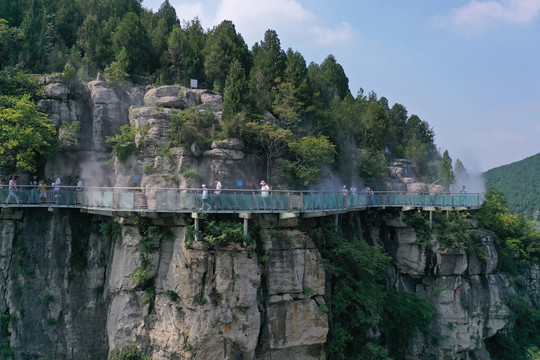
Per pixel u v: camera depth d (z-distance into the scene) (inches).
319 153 1364.4
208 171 1232.2
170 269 1011.3
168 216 1026.1
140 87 1466.5
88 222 1195.3
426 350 1556.3
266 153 1357.0
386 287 1577.3
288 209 1010.7
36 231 1163.3
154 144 1246.9
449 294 1569.9
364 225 1619.1
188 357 944.9
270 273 1022.4
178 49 1763.0
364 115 2300.7
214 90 1577.3
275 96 1609.3
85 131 1360.7
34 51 1567.4
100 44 1705.2
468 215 1723.7
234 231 959.6
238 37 1956.2
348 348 1252.5
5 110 1190.9
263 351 1010.7
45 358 1120.8
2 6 1771.7
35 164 1258.0
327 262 1110.4
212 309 952.3
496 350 1926.7
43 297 1143.0
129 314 1040.2
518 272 2276.1
